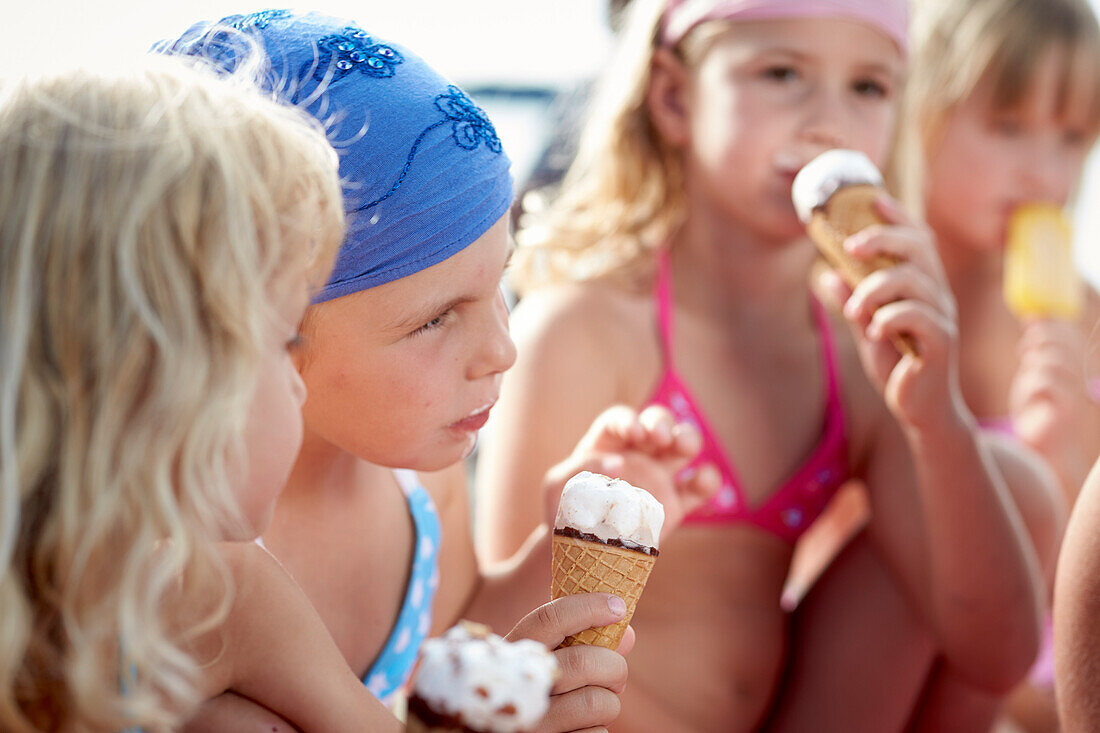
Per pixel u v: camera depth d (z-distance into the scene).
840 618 2.29
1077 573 1.41
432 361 1.38
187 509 0.94
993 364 3.19
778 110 2.17
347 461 1.63
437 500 1.85
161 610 1.07
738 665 2.21
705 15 2.29
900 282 1.96
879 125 2.26
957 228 3.12
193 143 0.98
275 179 1.03
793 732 2.24
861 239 1.98
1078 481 2.90
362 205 1.33
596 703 1.18
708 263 2.35
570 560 1.26
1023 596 2.11
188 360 0.94
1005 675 2.17
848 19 2.16
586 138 2.77
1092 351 2.99
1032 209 3.03
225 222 0.96
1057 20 2.99
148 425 0.93
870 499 2.34
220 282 0.96
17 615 0.92
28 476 0.92
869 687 2.23
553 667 0.90
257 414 1.03
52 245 0.93
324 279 1.12
